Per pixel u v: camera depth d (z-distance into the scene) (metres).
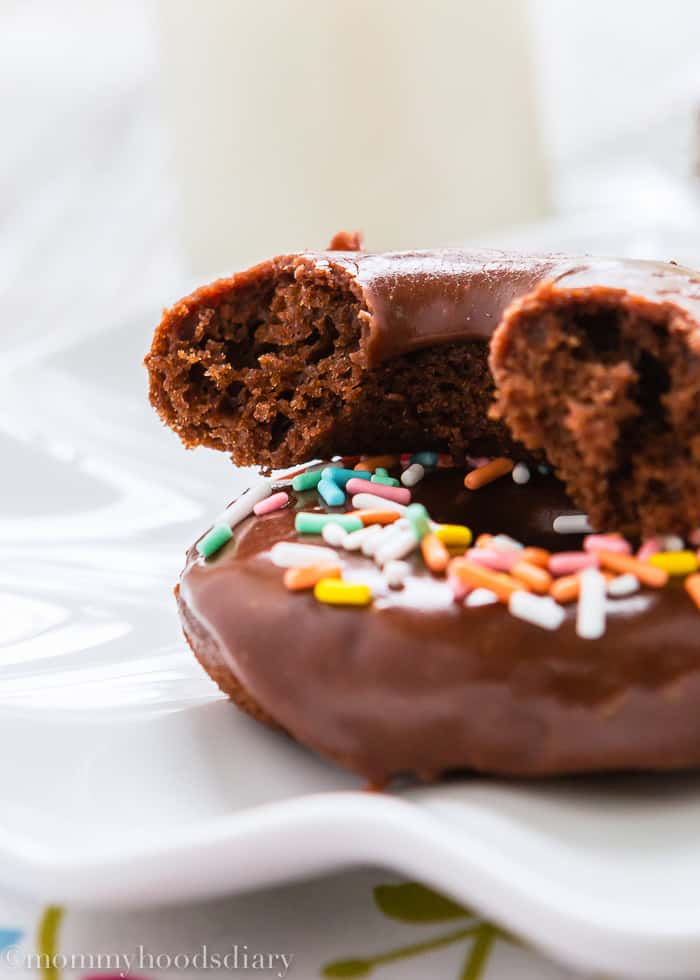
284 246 0.34
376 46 0.33
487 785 0.17
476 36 0.34
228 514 0.20
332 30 0.32
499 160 0.35
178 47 0.34
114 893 0.15
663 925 0.14
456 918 0.16
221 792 0.18
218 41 0.33
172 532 0.24
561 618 0.17
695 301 0.17
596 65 0.43
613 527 0.18
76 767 0.18
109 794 0.18
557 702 0.17
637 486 0.18
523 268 0.19
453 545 0.18
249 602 0.18
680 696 0.17
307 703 0.17
